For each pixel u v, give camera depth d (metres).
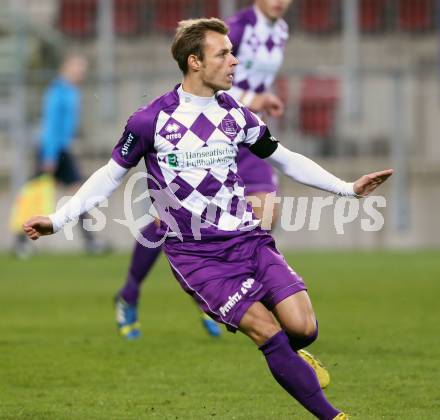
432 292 38.50
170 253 18.48
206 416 19.38
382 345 26.67
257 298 17.67
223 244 18.14
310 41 70.06
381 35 69.56
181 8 72.19
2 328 30.47
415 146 62.59
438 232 62.75
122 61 71.25
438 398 20.69
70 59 55.84
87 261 54.38
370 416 19.22
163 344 27.33
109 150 62.81
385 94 61.88
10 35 69.06
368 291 38.94
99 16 69.00
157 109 18.56
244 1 71.38
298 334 17.53
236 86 29.22
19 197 59.66
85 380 22.78
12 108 64.12
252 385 22.19
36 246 64.25
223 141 18.50
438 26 67.25
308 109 62.03
